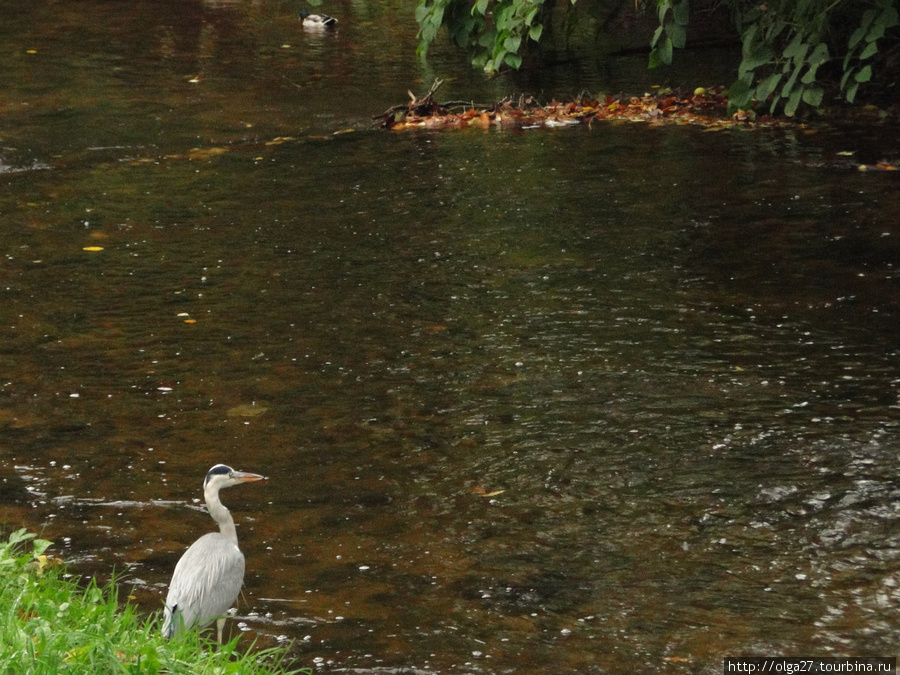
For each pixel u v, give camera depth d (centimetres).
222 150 1852
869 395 947
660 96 2130
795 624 656
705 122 1973
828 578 701
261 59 2611
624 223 1438
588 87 2250
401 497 814
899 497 789
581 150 1819
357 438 902
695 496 804
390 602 688
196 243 1390
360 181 1662
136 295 1217
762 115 2008
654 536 757
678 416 923
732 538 751
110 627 600
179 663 561
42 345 1085
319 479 840
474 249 1352
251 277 1269
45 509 796
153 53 2698
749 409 930
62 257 1341
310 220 1477
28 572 682
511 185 1625
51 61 2591
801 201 1502
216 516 670
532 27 2098
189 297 1210
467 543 754
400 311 1164
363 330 1116
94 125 2014
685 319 1128
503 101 2075
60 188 1642
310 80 2377
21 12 3350
